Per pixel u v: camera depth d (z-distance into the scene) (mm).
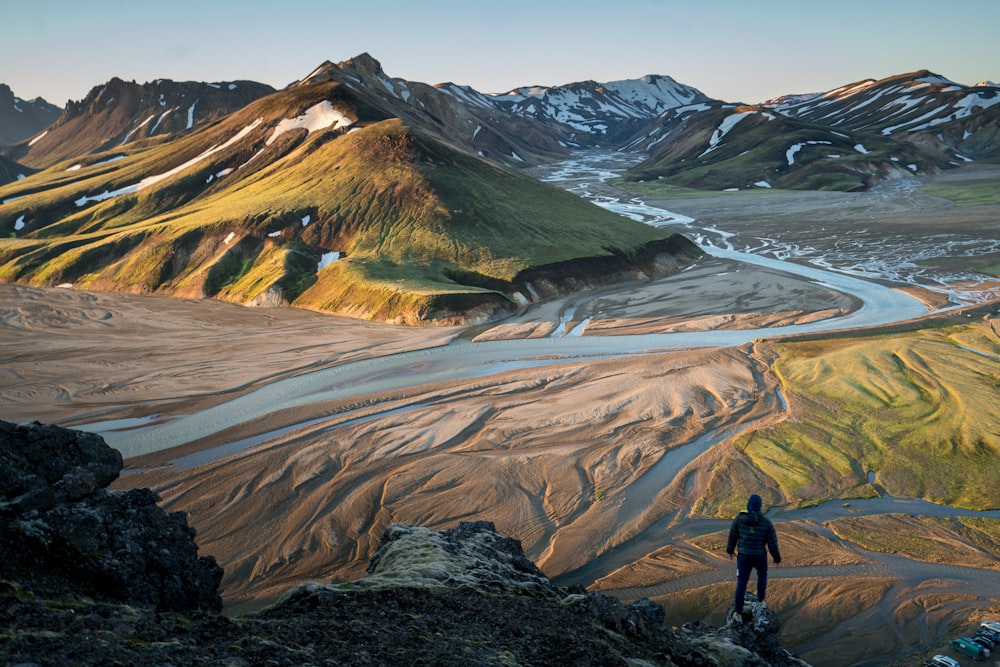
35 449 12750
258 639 9570
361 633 10555
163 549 12312
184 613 10148
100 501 12312
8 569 9844
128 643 8641
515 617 12344
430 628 11258
